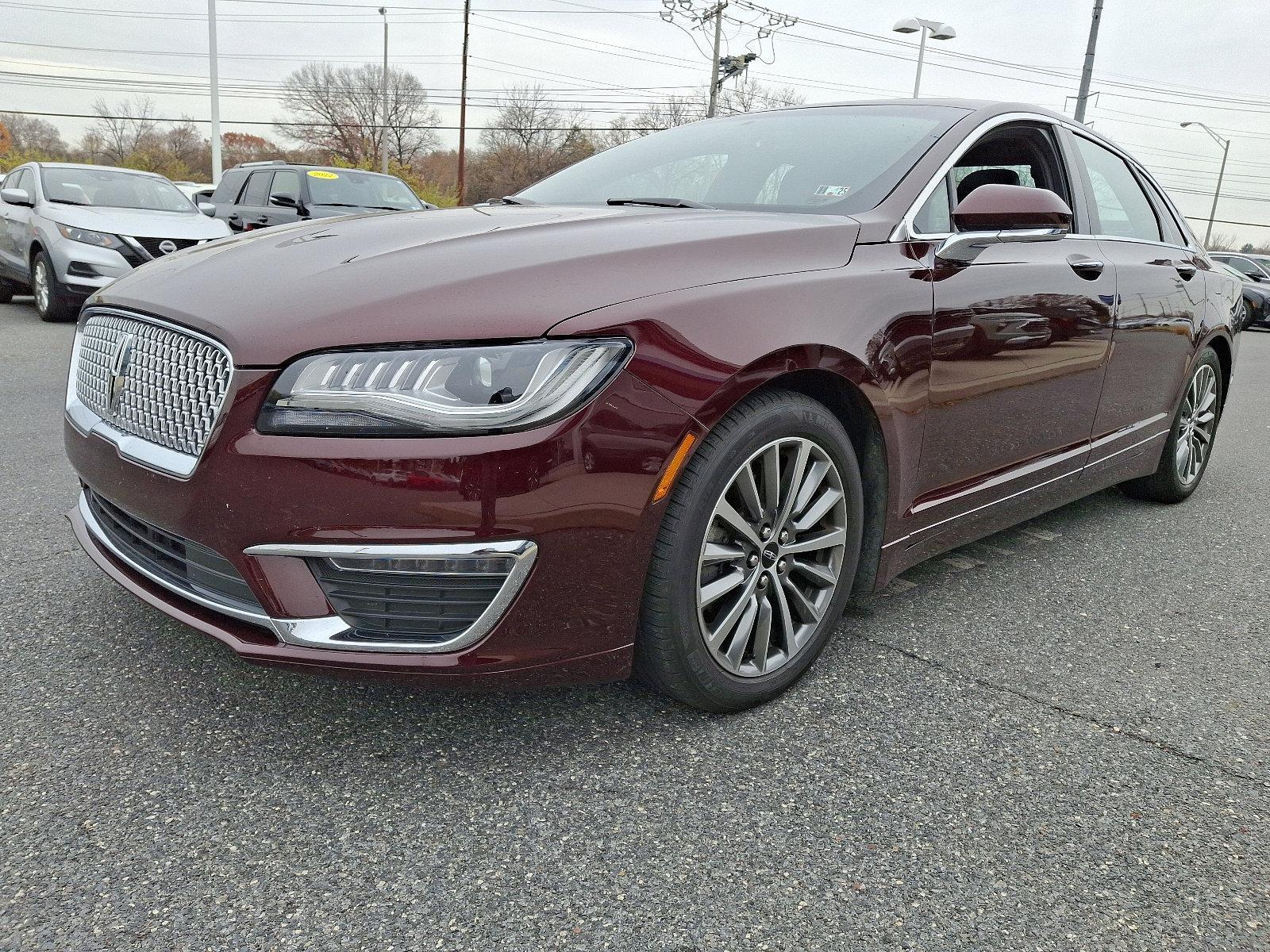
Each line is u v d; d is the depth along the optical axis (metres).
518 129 52.41
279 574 1.79
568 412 1.75
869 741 2.12
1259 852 1.78
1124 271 3.31
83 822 1.71
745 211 2.59
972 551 3.54
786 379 2.12
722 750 2.05
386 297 1.81
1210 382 4.27
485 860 1.67
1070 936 1.54
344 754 1.97
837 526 2.31
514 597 1.78
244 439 1.77
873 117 2.99
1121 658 2.62
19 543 3.07
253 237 2.46
